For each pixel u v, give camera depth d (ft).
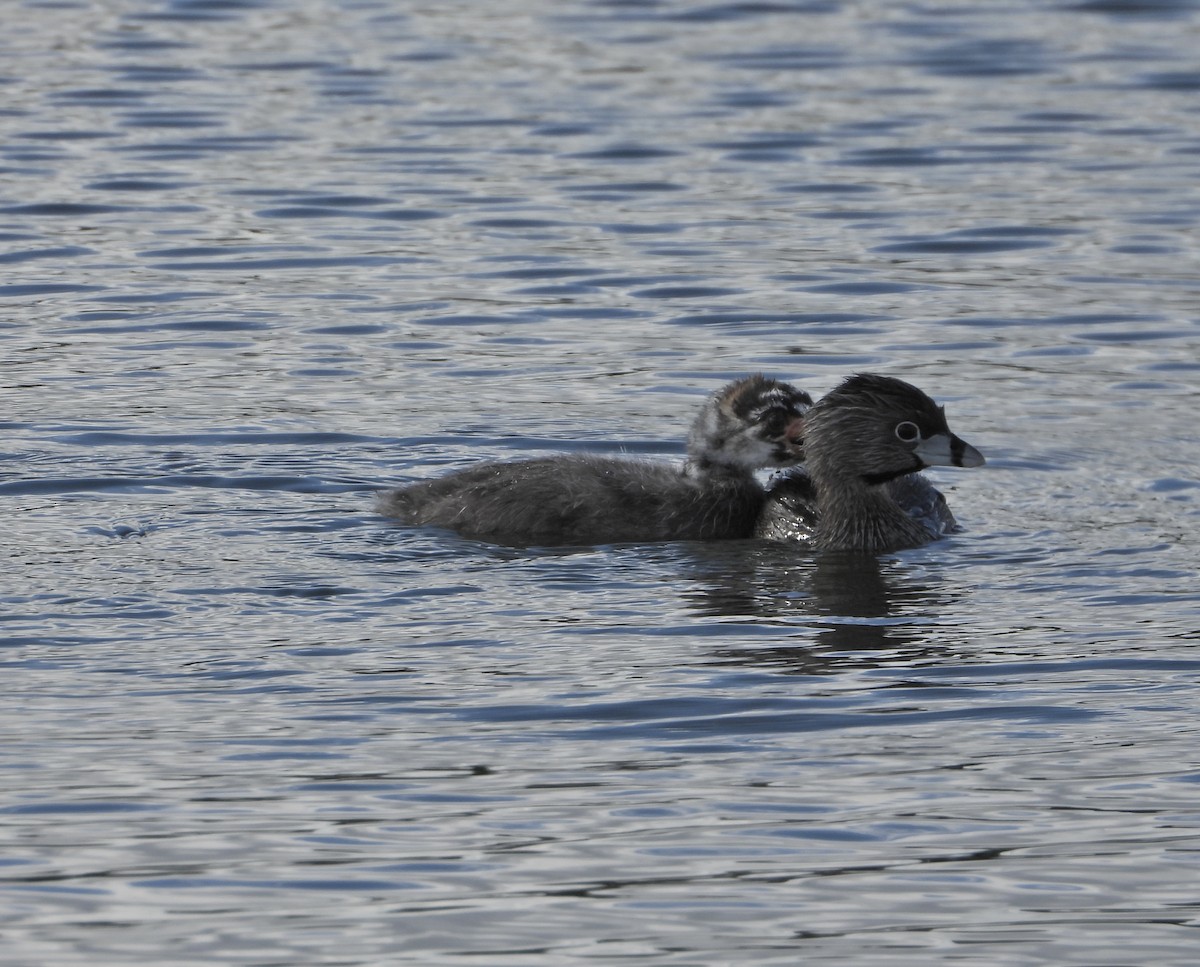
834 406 73.41
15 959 41.96
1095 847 47.06
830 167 126.72
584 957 42.14
